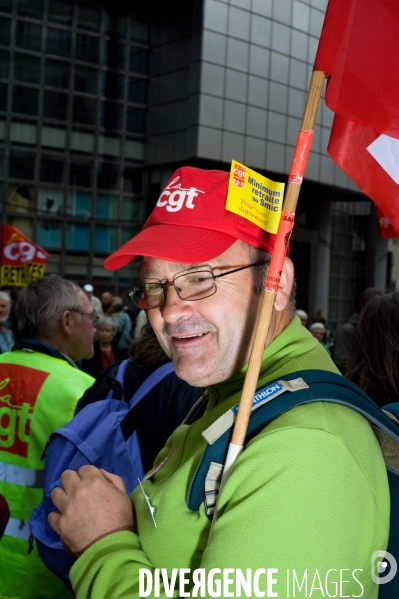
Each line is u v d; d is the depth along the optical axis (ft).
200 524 3.67
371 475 3.44
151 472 4.74
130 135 64.08
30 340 8.76
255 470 3.34
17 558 8.14
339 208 83.66
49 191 60.08
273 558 3.14
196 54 60.23
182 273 4.17
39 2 58.75
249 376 3.59
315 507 3.19
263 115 64.64
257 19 63.36
